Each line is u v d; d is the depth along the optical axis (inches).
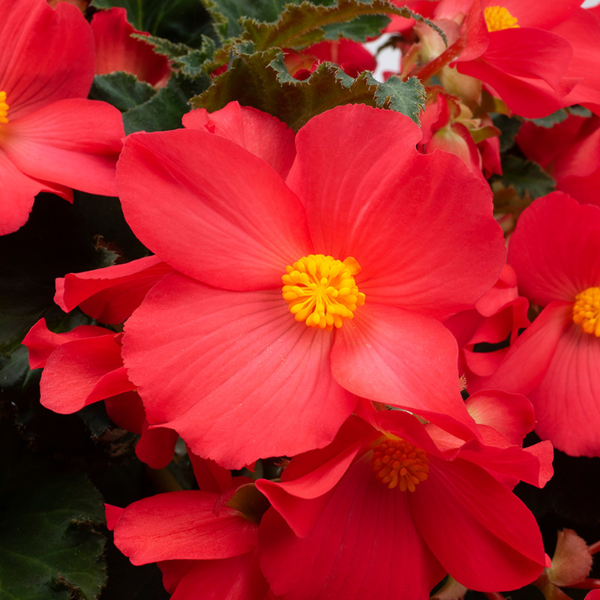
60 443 12.1
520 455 9.2
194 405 9.6
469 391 12.4
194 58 13.2
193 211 10.0
